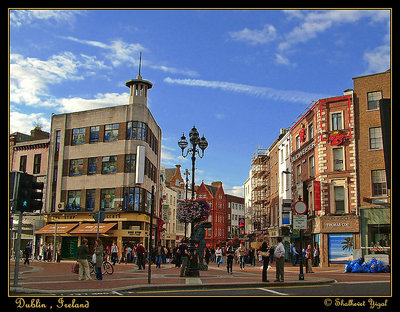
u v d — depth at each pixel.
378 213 30.30
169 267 29.28
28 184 13.36
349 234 30.98
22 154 45.59
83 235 39.28
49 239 40.72
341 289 13.62
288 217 40.09
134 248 35.94
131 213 38.38
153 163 45.91
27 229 42.12
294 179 40.59
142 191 39.81
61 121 43.56
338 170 32.28
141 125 40.91
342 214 31.39
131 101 41.47
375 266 24.06
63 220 40.81
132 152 40.00
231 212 101.31
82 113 42.78
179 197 81.12
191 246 18.09
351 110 32.31
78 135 42.62
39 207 13.73
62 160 42.47
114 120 41.31
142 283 15.06
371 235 30.47
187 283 14.80
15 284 13.20
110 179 40.16
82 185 41.22
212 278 17.88
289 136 42.88
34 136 49.25
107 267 21.03
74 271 17.36
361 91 32.16
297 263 34.94
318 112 33.88
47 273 21.34
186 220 21.83
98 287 13.73
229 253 21.66
